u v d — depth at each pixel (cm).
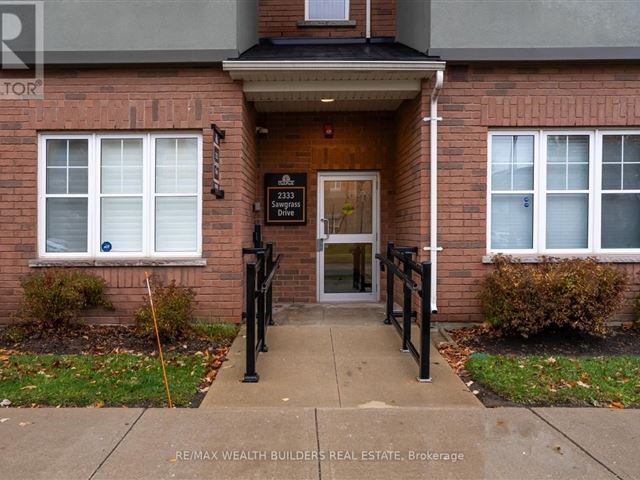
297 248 789
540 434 350
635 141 640
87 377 449
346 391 431
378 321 657
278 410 389
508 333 569
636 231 644
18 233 620
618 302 541
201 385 445
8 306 619
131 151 639
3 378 445
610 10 606
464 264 625
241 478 295
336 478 296
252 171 725
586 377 452
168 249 641
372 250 798
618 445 335
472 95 619
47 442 336
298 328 620
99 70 618
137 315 555
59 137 630
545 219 642
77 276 593
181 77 618
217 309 623
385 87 624
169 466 308
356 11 808
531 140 639
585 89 621
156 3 601
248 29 690
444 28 605
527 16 605
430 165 621
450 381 455
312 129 780
